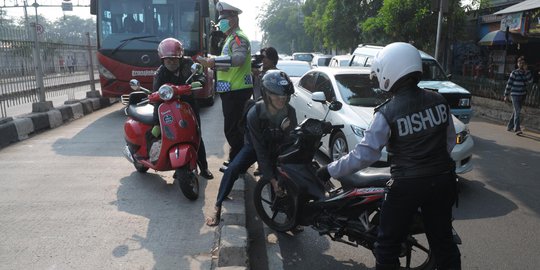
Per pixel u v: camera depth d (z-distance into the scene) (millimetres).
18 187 5297
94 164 6309
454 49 19516
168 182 5562
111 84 10422
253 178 6043
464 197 5758
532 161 7688
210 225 4301
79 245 3846
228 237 3828
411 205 2770
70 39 11773
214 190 5281
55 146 7391
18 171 5938
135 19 10375
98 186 5375
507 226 4801
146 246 3857
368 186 3463
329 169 3021
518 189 6090
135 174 5867
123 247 3830
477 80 14438
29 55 8914
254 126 4008
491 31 18125
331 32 26969
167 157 4969
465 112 9680
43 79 10086
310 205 3873
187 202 4898
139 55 10250
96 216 4480
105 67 10336
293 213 4094
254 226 4656
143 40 10320
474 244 4344
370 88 6961
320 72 7859
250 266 3814
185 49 10430
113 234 4078
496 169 7133
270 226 4414
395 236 2883
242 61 5230
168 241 3961
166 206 4781
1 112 7969
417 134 2684
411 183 2709
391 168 2838
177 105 4918
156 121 5023
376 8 23781
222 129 9180
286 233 4508
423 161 2699
